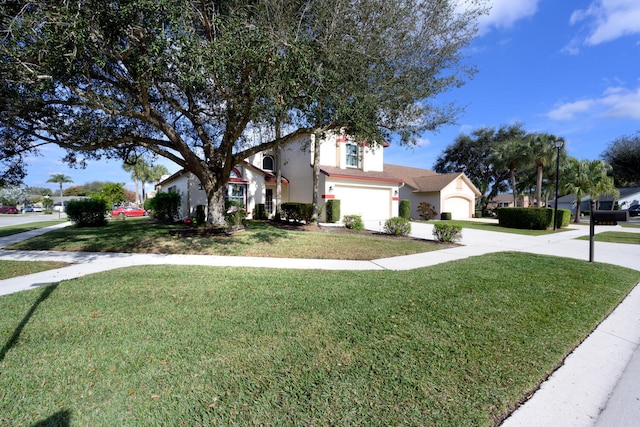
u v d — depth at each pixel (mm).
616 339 3520
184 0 5801
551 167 24578
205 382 2512
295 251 8812
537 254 9039
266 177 20641
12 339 3223
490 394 2428
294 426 2057
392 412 2199
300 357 2902
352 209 19406
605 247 11062
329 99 7227
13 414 2148
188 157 10016
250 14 6598
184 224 15406
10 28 4996
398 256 8453
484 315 3967
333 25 6664
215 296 4633
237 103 7430
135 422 2076
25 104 7191
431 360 2881
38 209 57219
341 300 4480
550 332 3543
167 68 6352
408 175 30312
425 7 7742
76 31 4906
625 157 35156
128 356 2891
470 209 28688
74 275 6000
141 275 5832
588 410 2314
